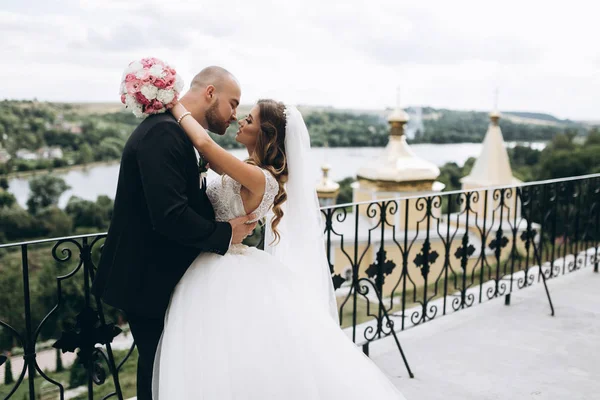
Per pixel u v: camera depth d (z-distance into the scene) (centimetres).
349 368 212
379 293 371
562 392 319
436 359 363
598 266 588
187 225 186
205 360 192
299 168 235
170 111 198
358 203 348
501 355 369
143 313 201
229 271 208
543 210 495
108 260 204
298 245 248
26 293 242
